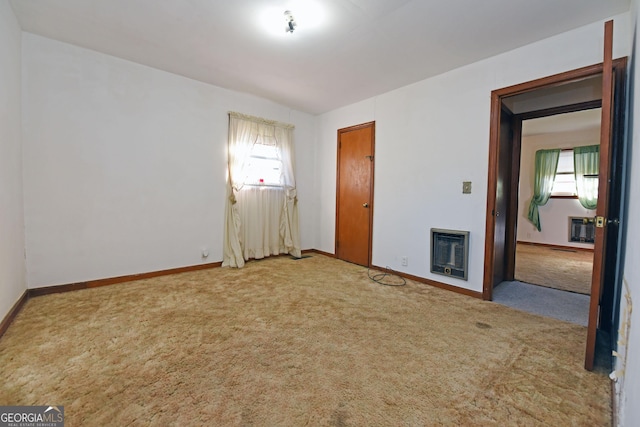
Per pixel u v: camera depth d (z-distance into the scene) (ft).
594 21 6.89
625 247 5.35
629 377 3.40
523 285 10.57
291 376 4.91
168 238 10.91
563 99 9.48
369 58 9.04
